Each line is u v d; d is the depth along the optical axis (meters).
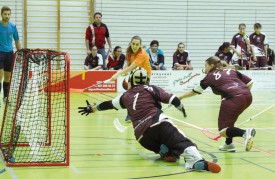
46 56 8.06
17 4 23.53
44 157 8.12
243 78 9.11
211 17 26.08
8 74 15.09
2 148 8.54
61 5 24.02
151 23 25.50
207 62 9.05
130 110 7.91
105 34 20.53
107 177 6.97
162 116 7.76
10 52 14.98
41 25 23.78
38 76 8.38
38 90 8.48
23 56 8.44
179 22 25.78
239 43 21.12
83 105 15.85
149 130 7.73
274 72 21.72
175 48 25.89
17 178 6.84
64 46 24.09
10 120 9.10
